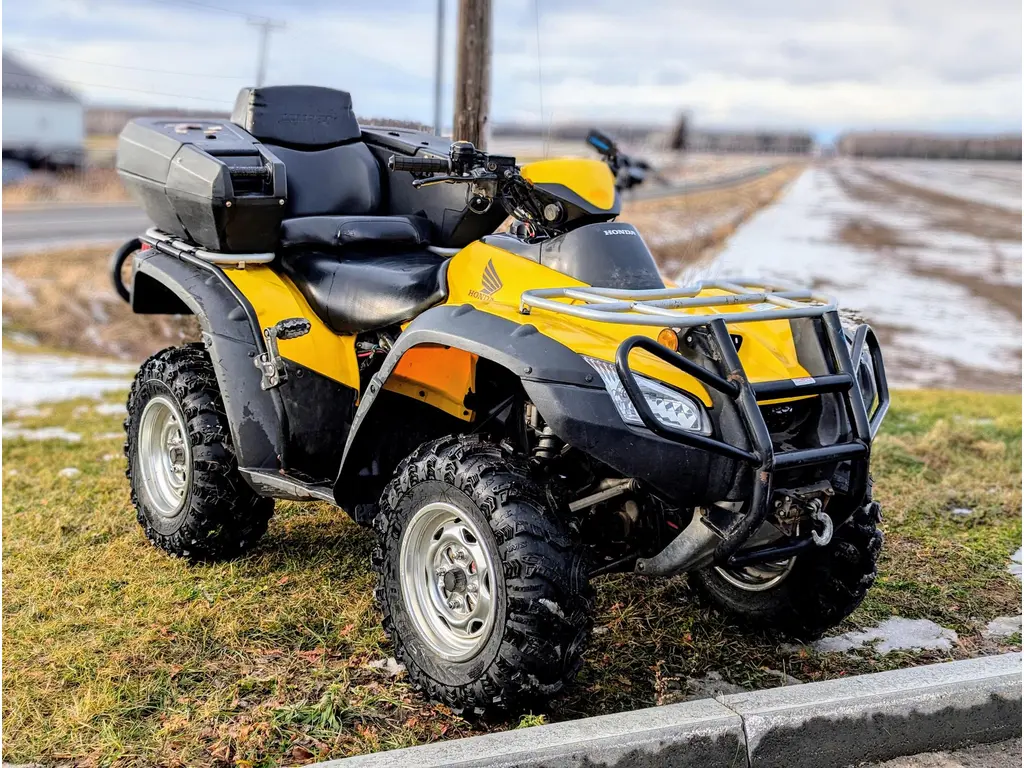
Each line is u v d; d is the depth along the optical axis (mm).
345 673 2980
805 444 2824
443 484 2730
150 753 2562
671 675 3082
